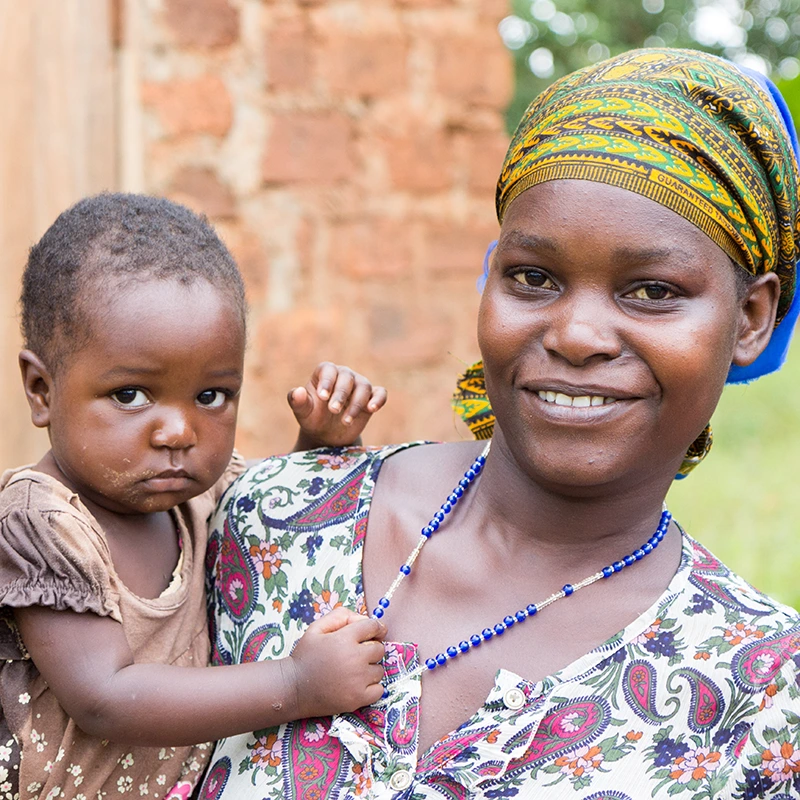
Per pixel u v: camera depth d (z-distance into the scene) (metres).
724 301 1.59
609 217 1.53
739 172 1.58
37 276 1.84
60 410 1.81
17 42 3.56
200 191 3.92
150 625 1.82
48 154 3.64
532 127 1.66
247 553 1.91
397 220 4.30
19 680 1.76
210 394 1.84
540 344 1.60
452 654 1.66
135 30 3.78
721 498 6.48
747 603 1.66
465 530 1.80
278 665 1.69
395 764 1.60
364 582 1.80
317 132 4.11
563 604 1.69
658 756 1.55
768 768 1.53
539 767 1.56
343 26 4.13
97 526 1.80
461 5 4.37
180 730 1.68
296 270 4.11
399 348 4.33
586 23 15.79
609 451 1.58
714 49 17.75
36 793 1.77
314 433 2.07
